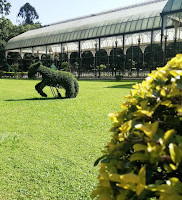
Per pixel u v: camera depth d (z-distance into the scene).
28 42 38.28
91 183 3.19
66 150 4.41
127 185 1.00
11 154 4.18
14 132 5.54
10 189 3.06
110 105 8.68
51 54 43.69
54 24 41.28
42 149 4.45
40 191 3.01
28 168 3.63
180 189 0.96
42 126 6.11
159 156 1.07
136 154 1.12
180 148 1.00
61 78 11.10
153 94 1.40
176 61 1.46
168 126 1.25
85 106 8.67
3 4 47.91
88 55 43.28
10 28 47.47
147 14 26.47
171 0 20.44
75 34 32.22
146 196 1.03
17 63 44.06
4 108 8.69
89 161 3.90
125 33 27.47
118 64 37.19
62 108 8.42
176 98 1.30
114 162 1.23
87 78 31.64
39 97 11.96
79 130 5.71
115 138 1.47
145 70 31.08
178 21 22.39
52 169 3.61
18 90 15.93
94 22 31.61
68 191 3.00
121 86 17.16
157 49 36.44
